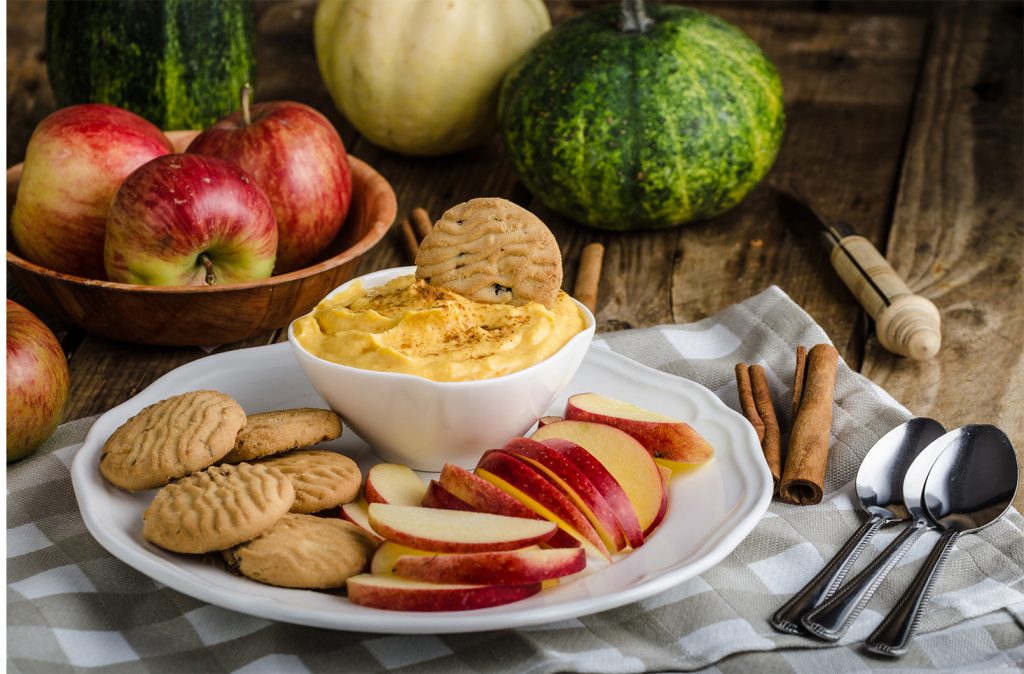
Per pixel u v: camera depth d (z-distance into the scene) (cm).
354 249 103
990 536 87
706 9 156
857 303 110
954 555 86
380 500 85
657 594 84
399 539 81
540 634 82
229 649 81
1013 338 106
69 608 83
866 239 114
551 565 80
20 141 126
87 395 100
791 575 85
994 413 99
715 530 84
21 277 100
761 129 116
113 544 81
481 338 88
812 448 91
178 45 119
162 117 121
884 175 126
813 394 95
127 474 85
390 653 81
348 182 109
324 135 108
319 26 126
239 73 123
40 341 92
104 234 103
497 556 80
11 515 88
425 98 123
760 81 117
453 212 91
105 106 105
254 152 105
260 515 81
